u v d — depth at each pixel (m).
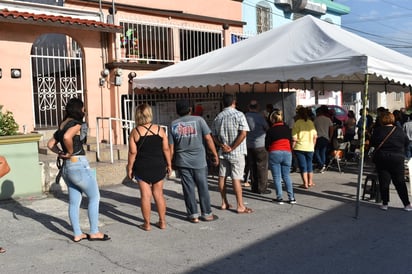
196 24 13.86
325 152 11.38
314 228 6.32
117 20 11.88
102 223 6.67
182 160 6.55
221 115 7.01
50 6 10.68
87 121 11.16
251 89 14.89
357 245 5.59
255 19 16.89
